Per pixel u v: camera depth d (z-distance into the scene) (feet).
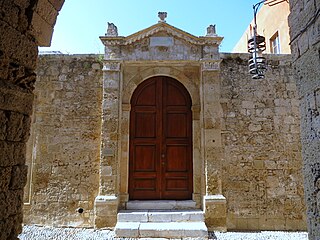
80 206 20.77
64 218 20.67
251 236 18.45
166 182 22.09
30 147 21.61
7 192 5.84
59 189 21.01
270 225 20.35
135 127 22.67
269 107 21.75
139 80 22.77
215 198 19.72
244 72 22.25
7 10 5.85
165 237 17.93
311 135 6.39
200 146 21.86
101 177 20.30
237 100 21.81
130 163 22.24
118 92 21.39
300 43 6.90
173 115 22.84
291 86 22.00
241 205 20.56
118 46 21.84
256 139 21.33
